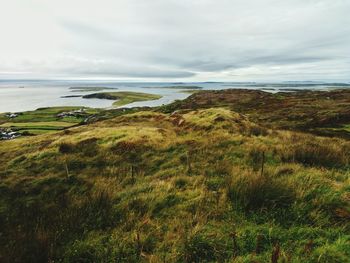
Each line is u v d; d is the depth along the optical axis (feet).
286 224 19.34
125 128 74.33
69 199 31.09
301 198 22.04
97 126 106.52
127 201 26.20
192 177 32.07
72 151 56.44
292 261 14.82
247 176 26.99
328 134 93.04
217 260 16.08
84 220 22.85
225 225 19.70
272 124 156.87
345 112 163.12
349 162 34.81
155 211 23.93
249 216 20.90
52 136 91.04
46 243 18.99
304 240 16.97
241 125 71.51
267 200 22.06
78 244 18.81
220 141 51.80
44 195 36.47
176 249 17.16
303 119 163.53
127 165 45.24
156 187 29.35
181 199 25.36
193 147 50.42
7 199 36.42
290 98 330.95
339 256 15.05
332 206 20.81
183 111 125.18
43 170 47.96
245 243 17.34
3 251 18.79
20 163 53.52
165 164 42.68
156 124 95.86
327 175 27.96
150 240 18.69
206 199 24.40
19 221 26.35
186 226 20.25
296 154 37.88
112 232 20.36
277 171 29.45
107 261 17.12
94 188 34.42
